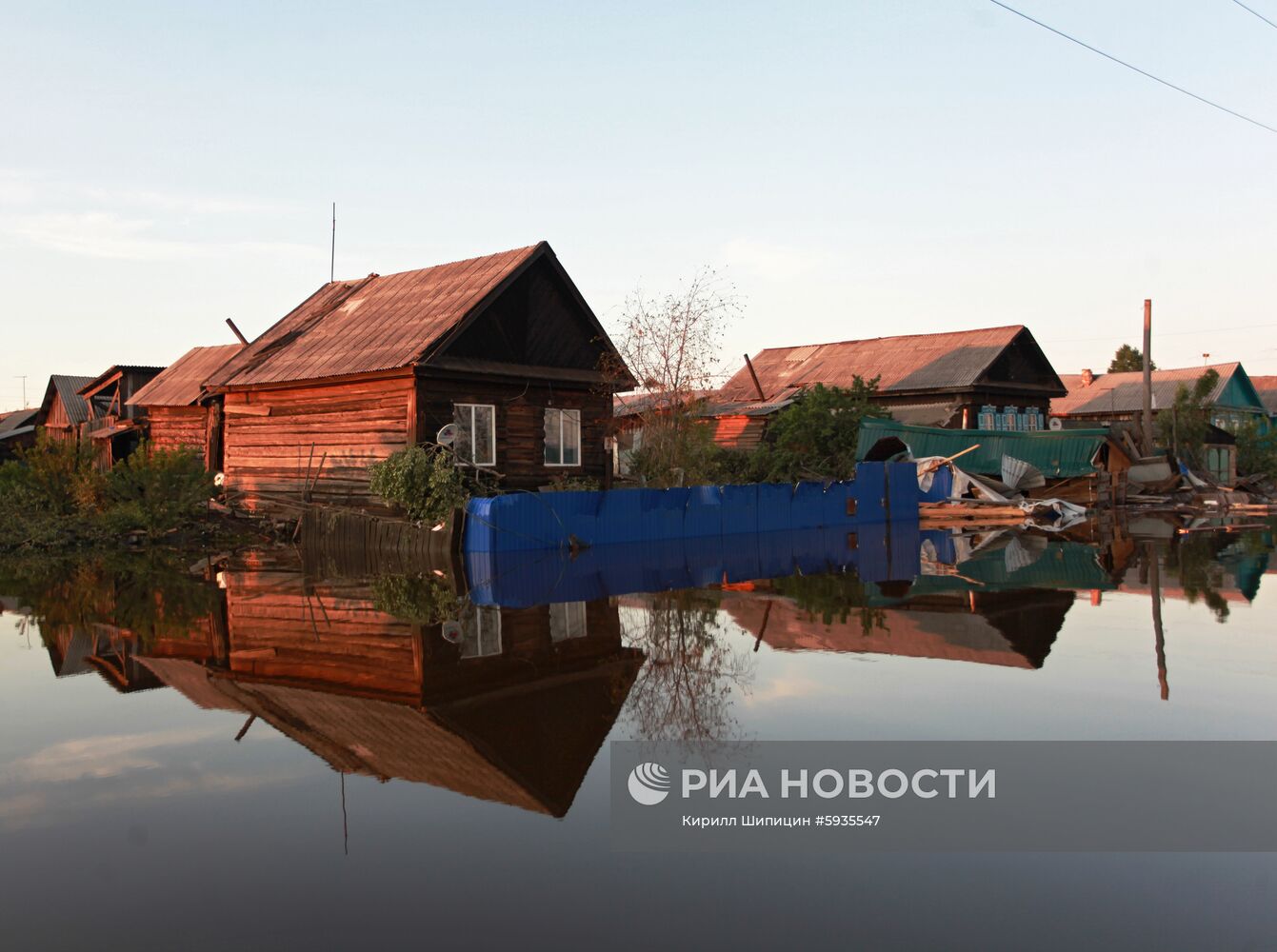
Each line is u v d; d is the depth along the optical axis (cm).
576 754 593
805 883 418
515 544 1784
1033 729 627
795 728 635
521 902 400
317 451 2227
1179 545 1939
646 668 818
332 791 535
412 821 491
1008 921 380
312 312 2597
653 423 2472
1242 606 1125
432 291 2316
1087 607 1122
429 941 369
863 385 3297
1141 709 674
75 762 594
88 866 442
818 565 1605
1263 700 699
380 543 1873
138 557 1839
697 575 1469
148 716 696
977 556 1736
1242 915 382
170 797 530
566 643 934
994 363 3719
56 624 1083
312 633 1009
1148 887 407
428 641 955
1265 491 3891
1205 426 4056
